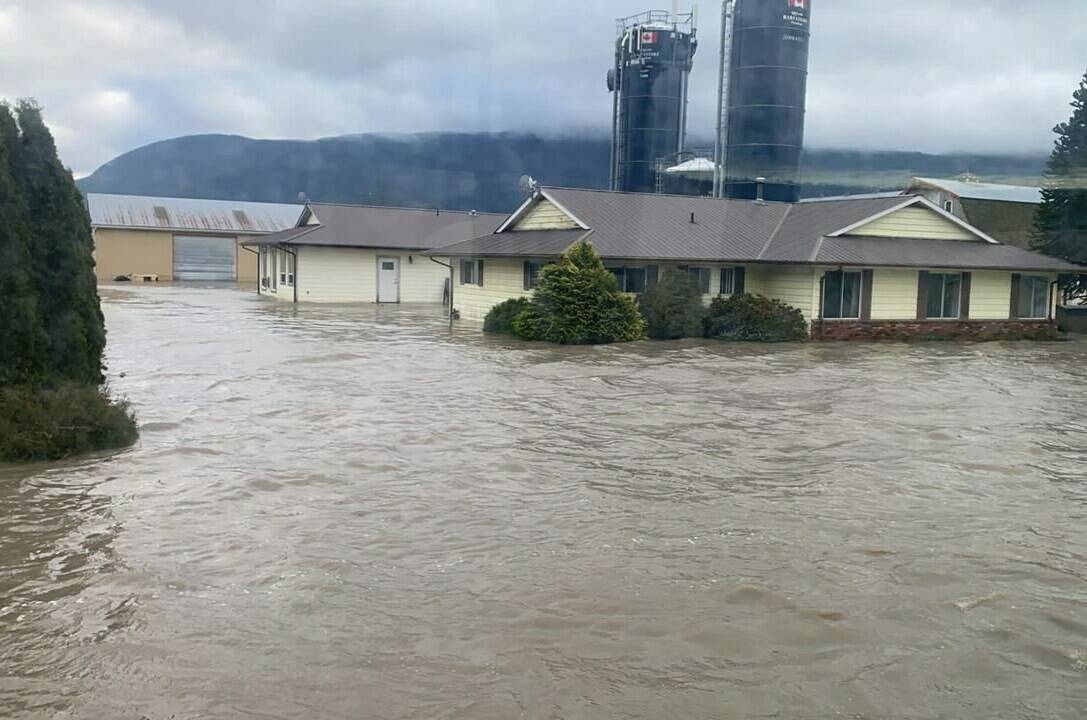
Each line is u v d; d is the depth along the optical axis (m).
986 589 5.75
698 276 25.19
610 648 4.81
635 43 35.75
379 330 23.69
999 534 6.89
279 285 37.41
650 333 23.36
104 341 11.30
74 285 10.52
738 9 32.62
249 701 4.19
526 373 15.67
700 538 6.66
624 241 24.67
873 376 16.22
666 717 4.11
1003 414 12.30
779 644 4.89
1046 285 26.92
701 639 4.94
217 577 5.76
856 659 4.73
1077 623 5.24
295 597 5.44
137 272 48.16
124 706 4.13
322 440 9.88
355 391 13.28
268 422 10.83
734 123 33.53
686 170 35.16
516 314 23.00
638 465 8.97
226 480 8.11
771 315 23.31
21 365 9.82
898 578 5.91
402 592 5.55
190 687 4.32
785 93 32.81
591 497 7.75
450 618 5.17
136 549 6.26
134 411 10.80
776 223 27.95
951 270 25.39
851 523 7.10
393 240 36.12
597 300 21.78
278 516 7.07
